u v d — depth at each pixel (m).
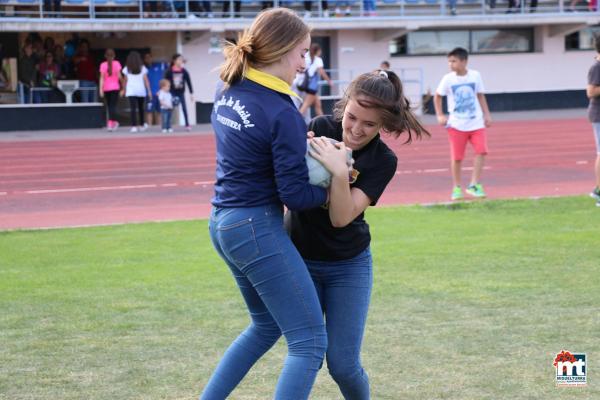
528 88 37.84
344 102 4.66
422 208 12.73
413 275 8.52
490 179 16.56
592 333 6.59
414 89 36.25
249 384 5.68
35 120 29.94
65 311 7.45
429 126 29.42
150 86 32.53
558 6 38.69
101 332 6.82
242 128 4.14
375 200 4.57
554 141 24.05
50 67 30.73
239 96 4.19
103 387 5.61
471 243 10.05
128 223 11.99
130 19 31.03
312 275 4.62
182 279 8.59
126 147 24.02
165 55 33.06
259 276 4.24
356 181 4.56
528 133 26.58
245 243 4.20
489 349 6.25
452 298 7.66
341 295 4.60
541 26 37.69
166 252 9.94
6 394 5.48
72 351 6.36
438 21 35.06
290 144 4.09
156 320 7.15
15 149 23.78
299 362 4.25
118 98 31.81
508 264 8.95
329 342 4.57
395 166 4.62
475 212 12.34
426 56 36.44
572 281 8.19
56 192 15.77
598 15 37.06
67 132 29.09
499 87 37.47
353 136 4.48
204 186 16.27
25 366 6.02
